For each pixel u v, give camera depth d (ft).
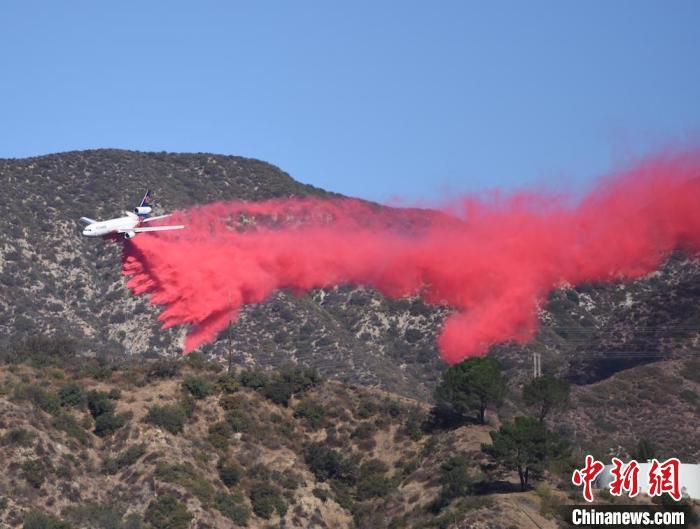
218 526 326.44
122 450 356.59
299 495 355.56
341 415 398.01
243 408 393.50
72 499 323.37
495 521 305.73
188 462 354.95
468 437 370.32
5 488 315.17
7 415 344.69
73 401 375.25
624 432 478.18
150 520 323.37
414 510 339.98
